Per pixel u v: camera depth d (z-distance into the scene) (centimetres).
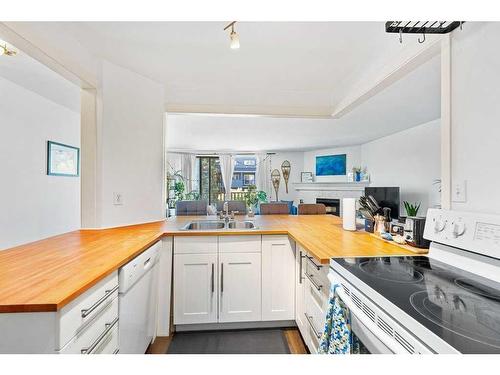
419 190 459
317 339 151
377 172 592
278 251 210
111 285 120
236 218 302
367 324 82
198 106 284
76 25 166
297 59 217
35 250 143
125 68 225
